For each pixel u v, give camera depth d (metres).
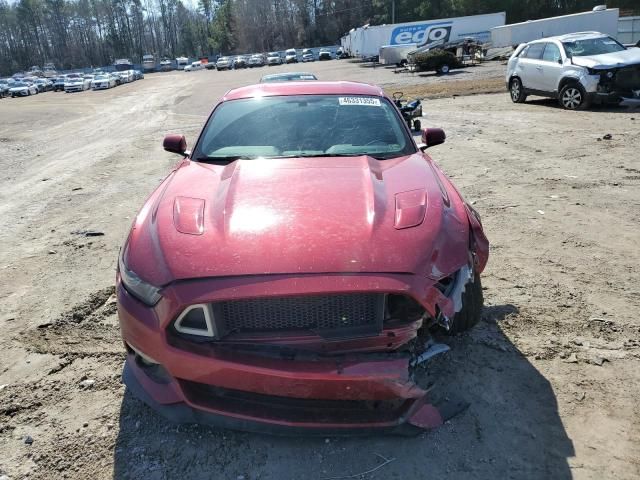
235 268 2.29
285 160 3.36
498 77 24.72
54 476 2.33
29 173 9.84
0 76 138.00
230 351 2.27
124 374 2.63
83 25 143.75
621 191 6.16
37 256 5.16
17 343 3.48
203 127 3.90
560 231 5.02
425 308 2.30
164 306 2.30
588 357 3.04
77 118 22.36
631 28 36.03
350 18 106.69
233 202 2.74
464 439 2.45
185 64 98.75
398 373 2.22
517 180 6.89
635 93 11.97
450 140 9.98
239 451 2.44
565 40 13.30
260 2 119.00
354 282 2.23
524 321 3.44
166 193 3.01
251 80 41.28
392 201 2.74
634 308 3.55
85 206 7.02
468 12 67.88
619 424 2.51
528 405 2.66
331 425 2.28
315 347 2.29
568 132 9.98
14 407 2.80
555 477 2.22
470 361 3.03
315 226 2.49
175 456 2.43
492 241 4.86
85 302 4.06
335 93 4.11
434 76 29.11
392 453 2.39
